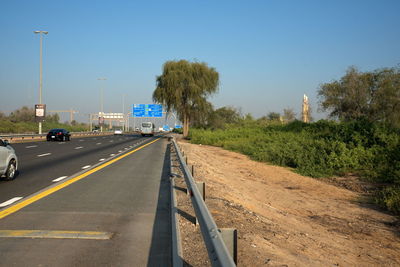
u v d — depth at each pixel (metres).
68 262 4.68
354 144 23.55
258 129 43.47
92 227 6.38
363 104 37.47
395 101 35.47
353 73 38.06
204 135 45.69
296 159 22.28
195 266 4.54
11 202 8.33
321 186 16.64
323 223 10.45
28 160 18.92
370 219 11.07
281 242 6.82
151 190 10.45
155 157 22.45
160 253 5.12
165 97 53.97
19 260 4.70
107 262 4.72
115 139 53.59
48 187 10.52
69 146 32.62
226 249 2.96
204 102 54.69
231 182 15.83
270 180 17.94
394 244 8.57
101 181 11.98
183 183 11.44
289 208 12.36
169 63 54.41
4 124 68.25
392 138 22.16
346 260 6.91
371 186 16.17
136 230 6.27
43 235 5.79
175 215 6.47
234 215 8.05
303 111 51.19
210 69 55.72
